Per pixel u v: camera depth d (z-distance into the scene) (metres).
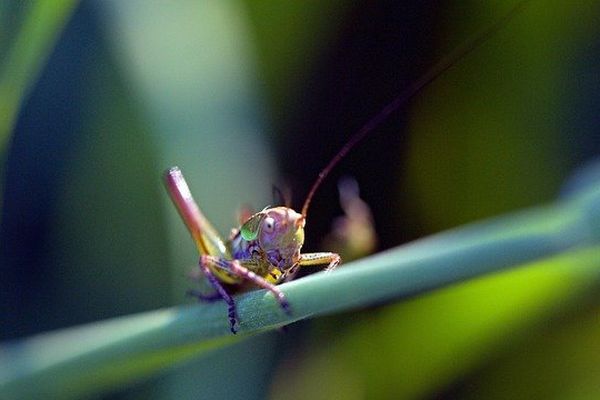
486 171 0.16
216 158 0.14
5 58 0.12
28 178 0.15
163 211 0.14
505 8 0.16
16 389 0.12
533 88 0.16
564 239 0.12
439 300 0.14
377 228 0.16
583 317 0.15
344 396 0.15
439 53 0.16
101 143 0.15
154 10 0.15
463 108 0.16
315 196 0.16
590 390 0.15
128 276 0.15
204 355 0.14
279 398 0.14
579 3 0.16
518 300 0.14
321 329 0.15
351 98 0.16
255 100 0.15
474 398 0.15
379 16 0.16
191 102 0.14
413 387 0.15
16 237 0.15
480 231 0.12
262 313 0.11
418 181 0.16
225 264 0.12
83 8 0.15
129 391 0.14
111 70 0.15
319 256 0.13
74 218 0.15
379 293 0.12
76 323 0.15
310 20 0.15
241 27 0.15
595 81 0.16
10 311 0.15
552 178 0.16
